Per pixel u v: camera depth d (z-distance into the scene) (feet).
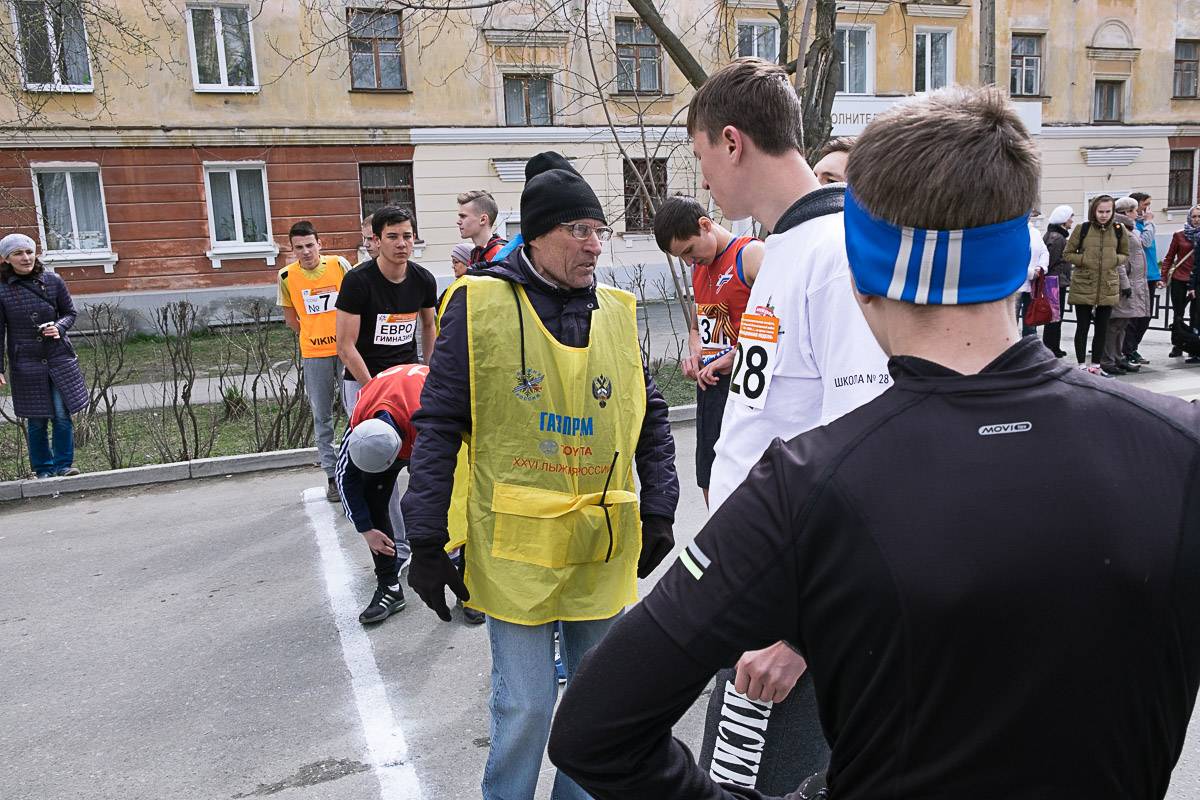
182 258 60.54
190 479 22.57
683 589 3.06
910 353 3.05
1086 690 2.64
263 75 60.23
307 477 22.29
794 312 5.41
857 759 2.95
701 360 13.43
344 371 17.43
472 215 18.01
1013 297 2.98
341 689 11.48
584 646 7.59
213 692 11.51
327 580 15.23
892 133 2.94
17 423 23.17
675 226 12.81
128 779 9.64
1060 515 2.67
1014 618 2.63
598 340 7.38
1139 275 30.55
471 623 13.33
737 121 5.87
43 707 11.27
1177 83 82.28
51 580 15.78
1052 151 78.79
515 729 7.11
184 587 15.19
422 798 9.16
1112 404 2.88
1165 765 2.86
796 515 2.86
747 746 6.03
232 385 29.78
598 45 64.18
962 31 73.92
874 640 2.76
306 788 9.38
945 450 2.80
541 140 65.77
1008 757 2.69
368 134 62.64
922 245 2.88
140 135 58.23
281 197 61.93
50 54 40.16
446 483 7.12
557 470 7.19
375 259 16.35
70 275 58.39
